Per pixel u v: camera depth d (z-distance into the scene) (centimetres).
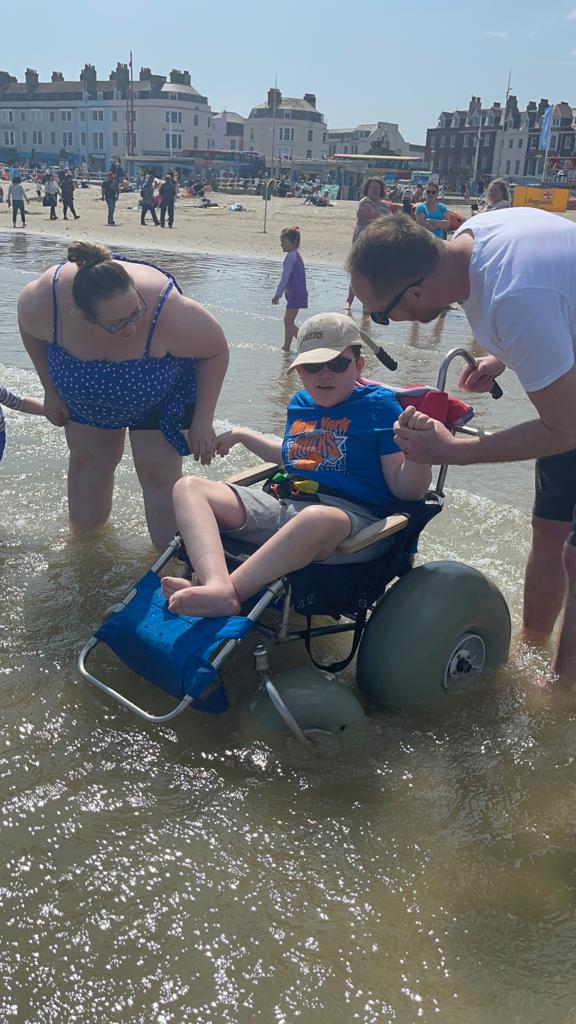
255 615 287
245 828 248
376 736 293
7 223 2944
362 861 238
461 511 487
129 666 307
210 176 6731
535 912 223
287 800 261
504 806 262
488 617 318
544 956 210
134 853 238
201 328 383
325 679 291
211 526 311
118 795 260
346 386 329
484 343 282
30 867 231
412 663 299
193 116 10394
